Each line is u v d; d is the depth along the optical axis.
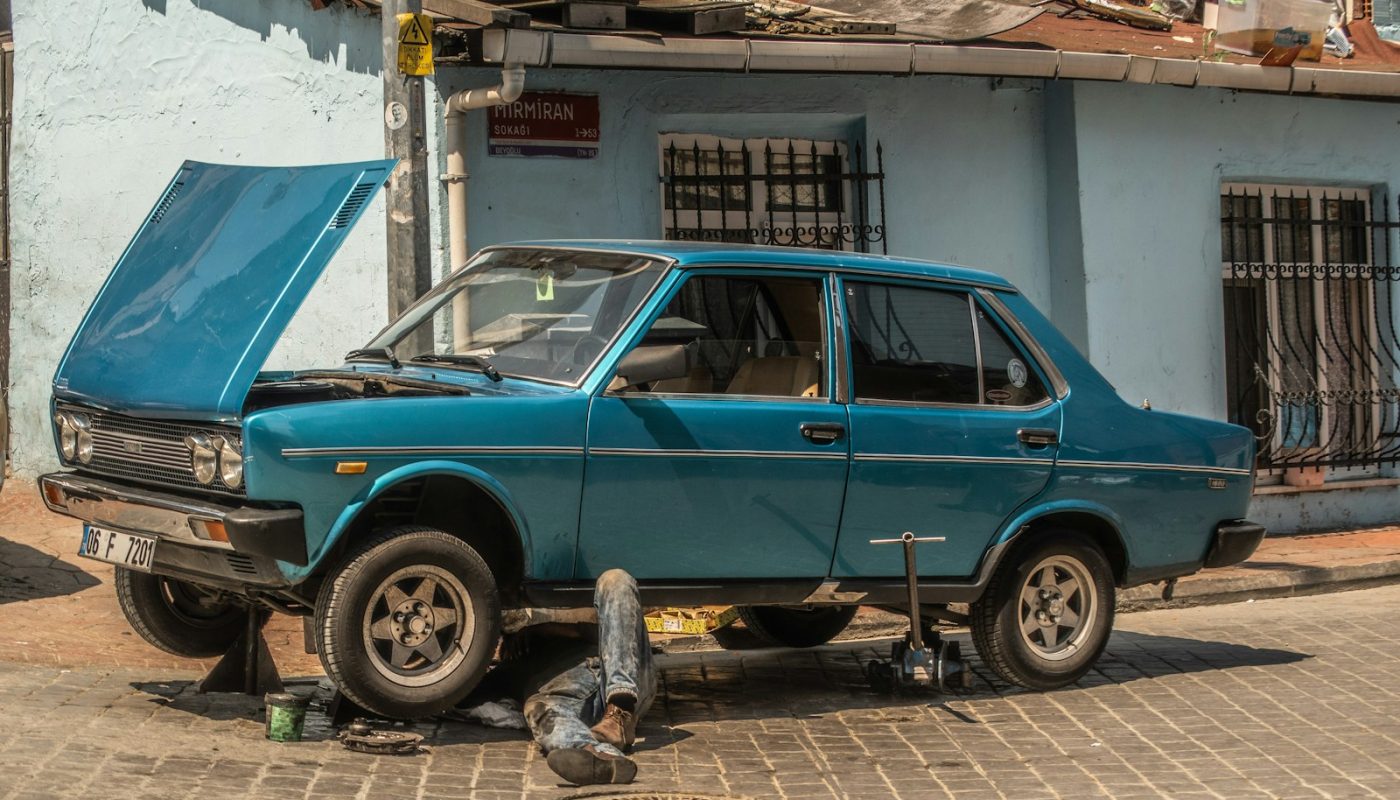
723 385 6.37
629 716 5.75
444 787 5.23
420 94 7.97
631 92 10.58
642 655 5.85
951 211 11.73
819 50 9.93
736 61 9.72
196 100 10.59
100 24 10.88
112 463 6.01
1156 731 6.49
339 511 5.50
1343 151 13.11
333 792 5.06
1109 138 11.92
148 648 7.41
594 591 6.05
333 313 10.20
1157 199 12.16
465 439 5.71
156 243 6.60
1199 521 7.57
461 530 6.13
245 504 5.46
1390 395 13.38
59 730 5.54
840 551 6.59
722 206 11.09
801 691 7.28
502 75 9.80
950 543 6.84
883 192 11.41
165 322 6.01
